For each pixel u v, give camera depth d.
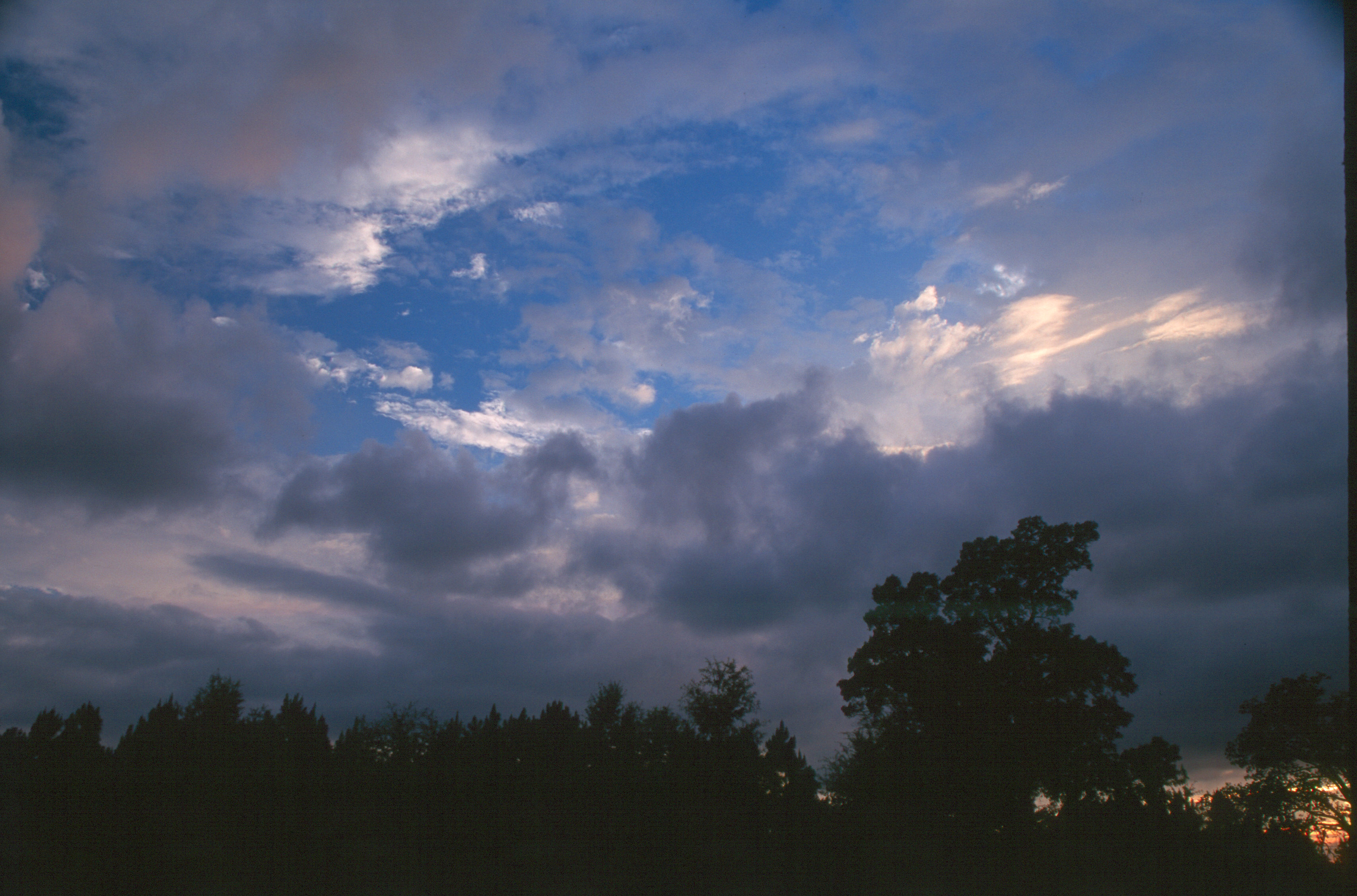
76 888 26.50
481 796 34.12
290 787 32.06
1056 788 43.56
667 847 33.94
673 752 38.91
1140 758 42.47
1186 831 39.62
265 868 28.89
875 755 43.78
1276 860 37.59
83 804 29.50
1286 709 42.84
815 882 34.78
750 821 36.38
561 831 33.41
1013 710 44.94
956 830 40.03
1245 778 43.84
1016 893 36.50
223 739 33.03
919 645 47.78
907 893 35.78
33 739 32.34
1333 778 41.47
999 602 47.28
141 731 32.59
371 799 33.31
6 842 27.52
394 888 29.45
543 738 37.09
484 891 30.20
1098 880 36.97
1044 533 47.59
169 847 28.47
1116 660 44.56
